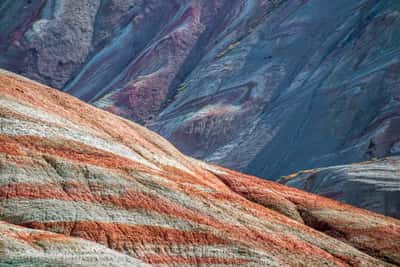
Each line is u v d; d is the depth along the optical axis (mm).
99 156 78938
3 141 73812
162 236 65062
